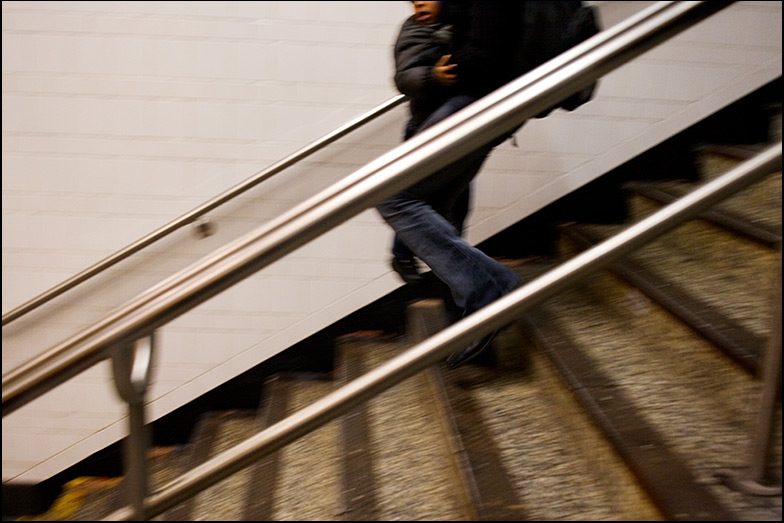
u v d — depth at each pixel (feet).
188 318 9.06
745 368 4.50
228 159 8.81
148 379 4.07
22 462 9.41
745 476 3.95
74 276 8.30
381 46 8.60
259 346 9.12
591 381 5.26
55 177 8.81
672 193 8.18
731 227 6.49
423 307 8.55
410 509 5.03
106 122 8.71
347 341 8.84
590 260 3.86
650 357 5.65
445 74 5.97
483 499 4.56
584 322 6.59
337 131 8.13
